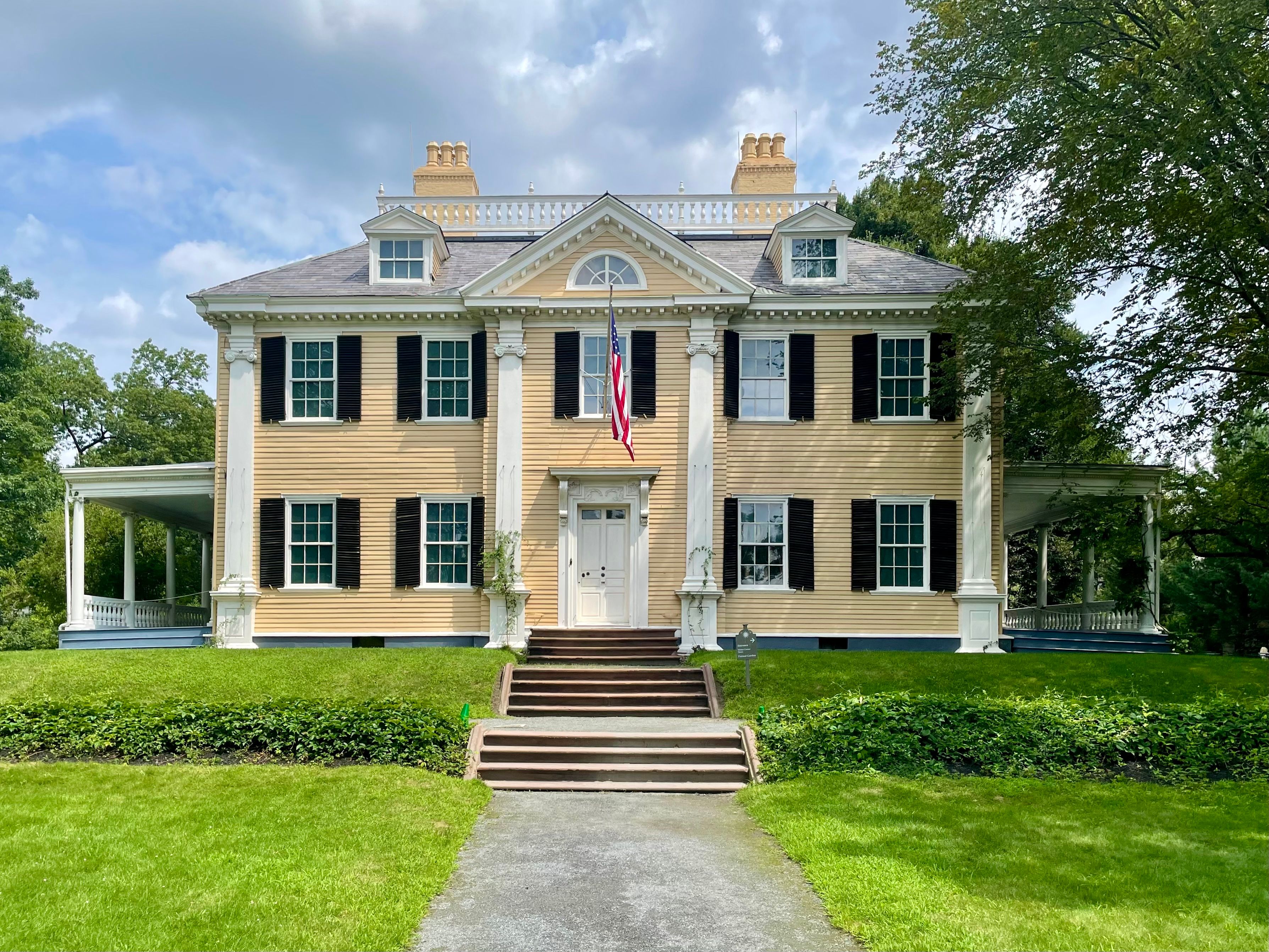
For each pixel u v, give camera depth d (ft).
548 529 70.64
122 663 57.31
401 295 71.72
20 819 33.14
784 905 27.07
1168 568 97.35
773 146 91.76
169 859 29.30
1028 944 23.80
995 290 62.64
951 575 70.23
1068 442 68.23
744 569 71.41
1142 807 36.24
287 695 51.49
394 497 71.51
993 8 55.98
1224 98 52.29
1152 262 61.41
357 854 29.99
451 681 55.26
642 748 44.78
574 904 27.12
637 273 71.46
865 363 71.26
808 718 46.34
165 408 155.63
